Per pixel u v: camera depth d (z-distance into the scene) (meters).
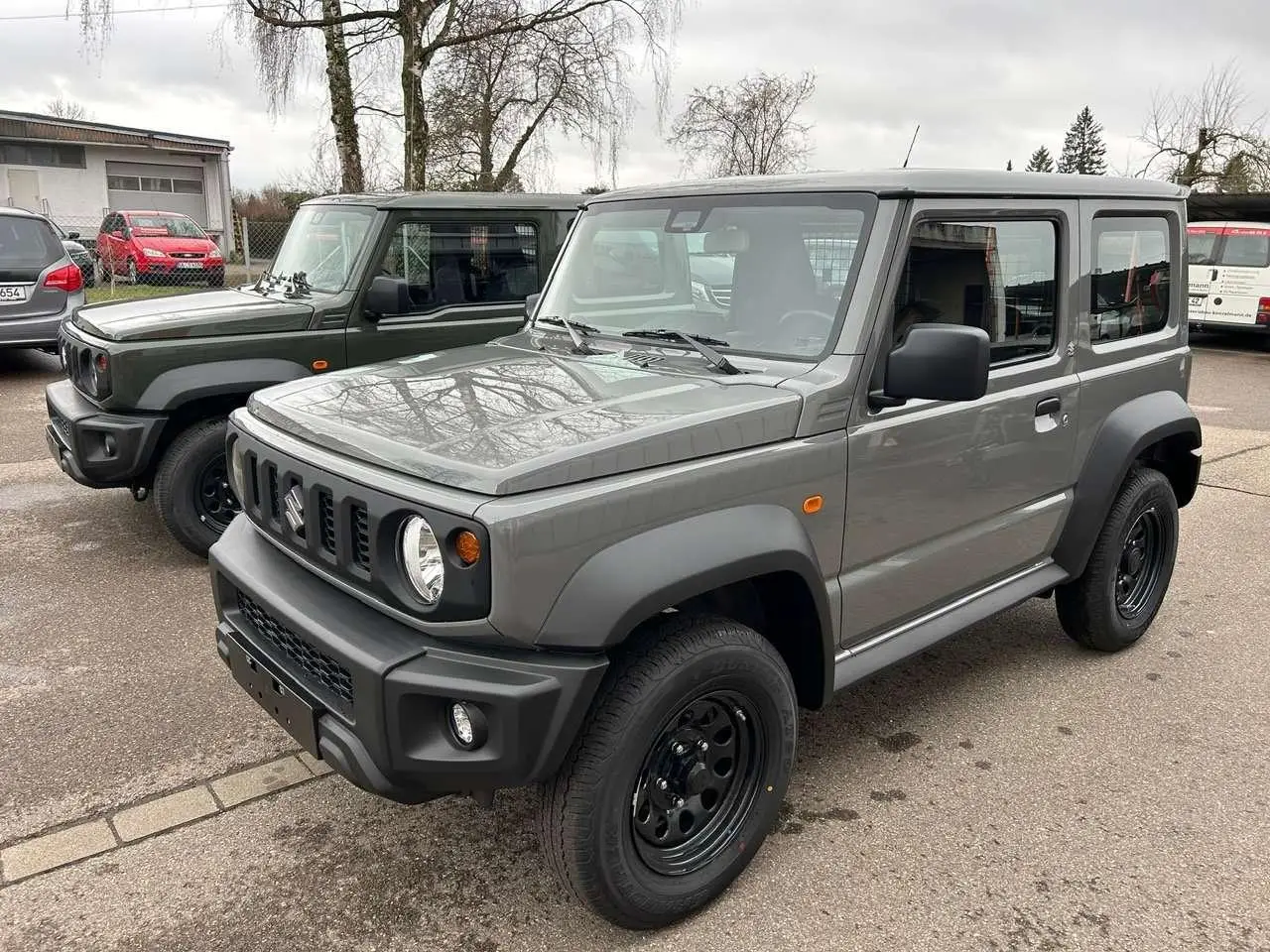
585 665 2.24
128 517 6.09
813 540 2.77
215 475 5.17
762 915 2.69
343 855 2.92
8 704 3.77
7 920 2.62
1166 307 4.27
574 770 2.33
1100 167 69.88
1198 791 3.31
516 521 2.11
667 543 2.34
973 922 2.66
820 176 3.09
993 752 3.57
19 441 7.96
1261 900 2.76
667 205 3.39
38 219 10.41
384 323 5.59
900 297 2.92
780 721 2.72
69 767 3.36
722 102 28.70
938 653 4.44
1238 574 5.50
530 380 2.92
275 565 2.75
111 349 4.83
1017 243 3.37
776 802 2.80
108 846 2.94
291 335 5.29
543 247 6.20
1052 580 3.88
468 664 2.21
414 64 14.14
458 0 14.30
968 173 3.18
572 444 2.30
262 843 2.97
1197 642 4.57
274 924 2.62
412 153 14.60
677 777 2.62
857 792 3.29
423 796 2.36
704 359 3.02
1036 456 3.57
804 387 2.75
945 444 3.13
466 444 2.34
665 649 2.42
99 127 30.89
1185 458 4.46
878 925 2.65
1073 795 3.29
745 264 3.11
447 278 5.85
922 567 3.22
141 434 4.95
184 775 3.32
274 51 13.93
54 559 5.33
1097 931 2.63
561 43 15.55
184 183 33.31
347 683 2.38
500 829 3.07
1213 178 31.94
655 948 2.56
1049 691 4.05
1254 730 3.74
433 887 2.79
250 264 19.58
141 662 4.13
